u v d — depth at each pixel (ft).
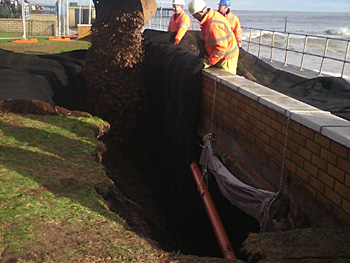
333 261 8.66
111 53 26.18
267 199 13.62
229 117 17.88
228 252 15.42
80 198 12.03
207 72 20.52
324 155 10.94
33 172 13.51
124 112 26.73
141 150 26.99
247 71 27.68
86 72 26.91
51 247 9.37
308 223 11.83
